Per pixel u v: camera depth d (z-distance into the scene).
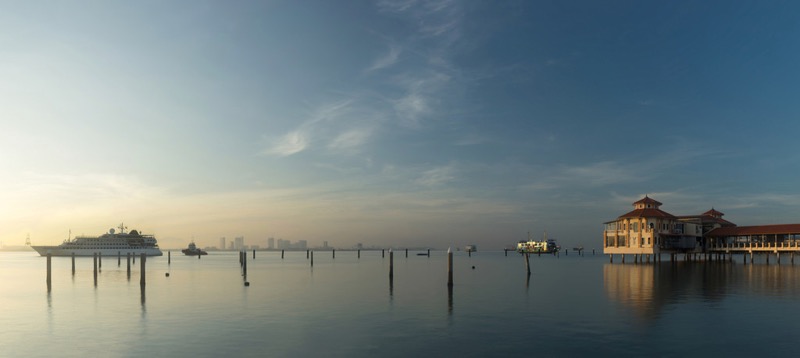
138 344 26.58
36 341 27.55
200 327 30.88
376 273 81.31
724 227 123.25
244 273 75.25
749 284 54.72
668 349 24.67
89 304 41.53
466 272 83.88
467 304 40.34
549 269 92.06
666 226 115.06
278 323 32.06
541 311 36.25
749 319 32.16
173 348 25.64
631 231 115.19
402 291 50.53
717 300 40.97
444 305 39.84
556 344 25.92
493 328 30.09
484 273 80.38
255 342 26.81
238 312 36.56
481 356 23.84
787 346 25.12
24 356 24.48
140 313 36.41
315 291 50.78
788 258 148.12
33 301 43.91
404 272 84.25
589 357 23.42
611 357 23.39
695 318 32.59
